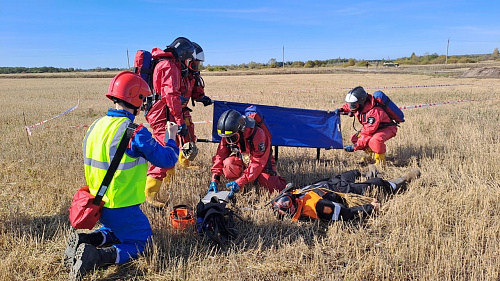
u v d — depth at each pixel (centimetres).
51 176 693
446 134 1002
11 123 1283
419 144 885
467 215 520
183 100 595
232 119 523
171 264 421
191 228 486
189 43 606
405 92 2206
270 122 730
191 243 468
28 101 2086
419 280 389
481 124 1094
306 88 2758
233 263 415
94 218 387
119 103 405
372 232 495
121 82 398
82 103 1978
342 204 564
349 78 4131
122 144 385
